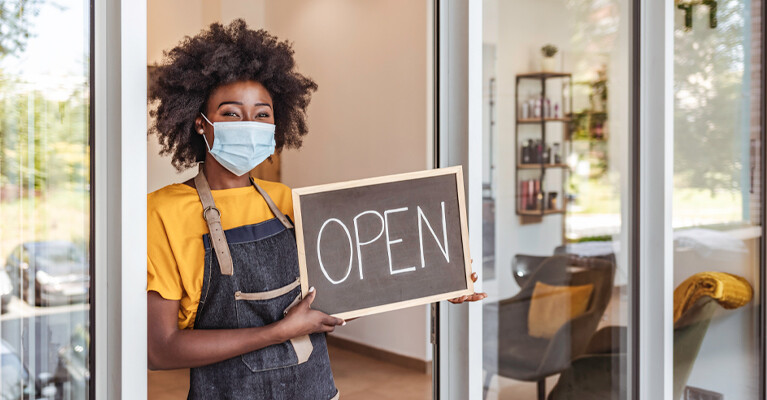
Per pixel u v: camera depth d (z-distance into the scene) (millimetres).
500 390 1991
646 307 2238
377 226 1376
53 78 1213
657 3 2186
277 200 1426
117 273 1259
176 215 1265
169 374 1303
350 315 1340
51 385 1228
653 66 2203
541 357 2066
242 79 1326
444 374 1809
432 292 1416
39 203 1207
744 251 2615
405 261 1396
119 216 1252
